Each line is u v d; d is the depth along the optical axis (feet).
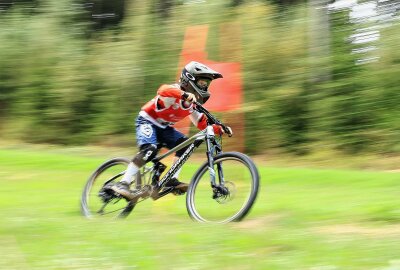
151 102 22.47
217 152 21.56
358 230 20.39
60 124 68.03
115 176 23.77
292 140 59.62
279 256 14.99
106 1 79.51
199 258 14.60
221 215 20.89
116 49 66.03
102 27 80.69
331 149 57.41
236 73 48.62
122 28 70.64
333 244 16.43
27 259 14.61
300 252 15.40
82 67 67.51
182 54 53.31
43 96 68.74
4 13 76.13
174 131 22.93
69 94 67.00
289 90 58.75
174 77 63.31
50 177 42.09
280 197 32.19
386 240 17.19
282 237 17.30
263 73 60.13
